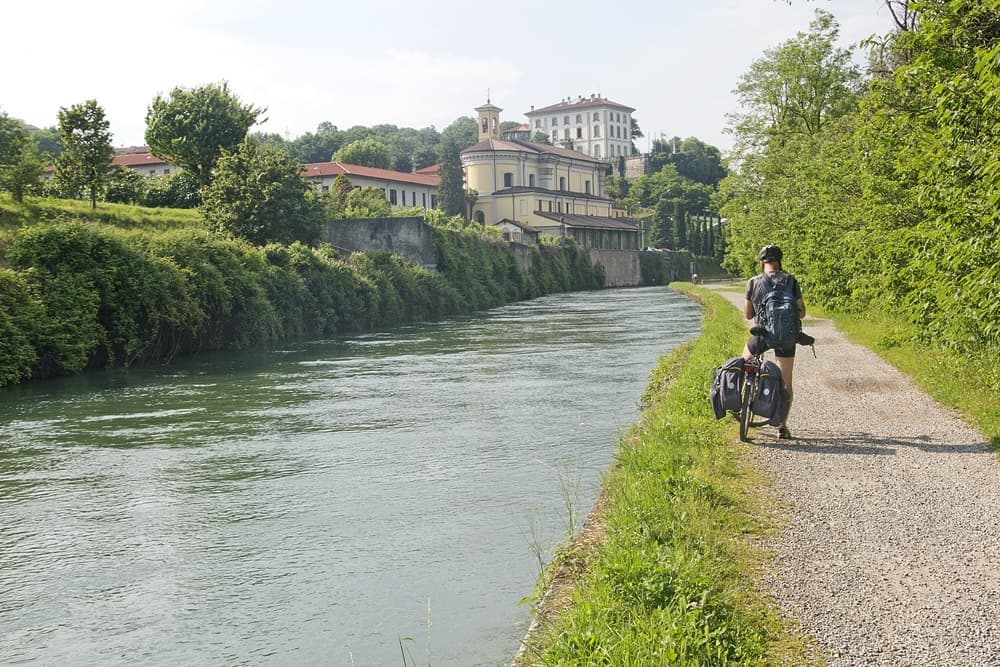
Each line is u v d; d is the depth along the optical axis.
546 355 27.72
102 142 50.75
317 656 6.38
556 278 95.25
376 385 21.77
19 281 27.11
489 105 142.88
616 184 184.50
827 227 27.59
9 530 9.88
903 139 15.31
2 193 46.09
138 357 30.66
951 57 12.87
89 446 14.74
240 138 67.50
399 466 12.39
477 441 13.96
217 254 36.34
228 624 7.06
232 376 25.05
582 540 7.52
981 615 5.21
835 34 48.19
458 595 7.39
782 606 5.45
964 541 6.57
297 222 53.53
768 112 50.62
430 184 120.50
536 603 6.33
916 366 15.69
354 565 8.29
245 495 11.12
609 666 4.50
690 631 4.81
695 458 9.28
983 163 10.57
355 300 45.88
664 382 18.19
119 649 6.69
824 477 8.66
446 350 31.22
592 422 15.23
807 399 13.44
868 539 6.70
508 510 9.83
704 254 145.00
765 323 10.55
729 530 6.97
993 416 10.88
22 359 25.03
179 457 13.60
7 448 14.68
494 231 88.62
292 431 15.61
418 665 6.09
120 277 30.53
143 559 8.76
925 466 8.93
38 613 7.45
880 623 5.14
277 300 40.09
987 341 11.93
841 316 28.88
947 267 11.27
